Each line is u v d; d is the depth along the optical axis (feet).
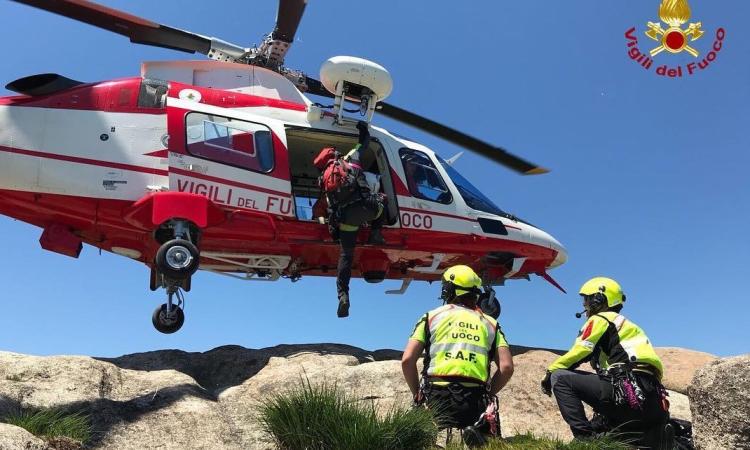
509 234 29.30
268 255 25.66
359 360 23.63
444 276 16.48
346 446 14.28
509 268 29.55
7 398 15.66
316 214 25.45
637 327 15.55
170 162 22.94
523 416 20.42
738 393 13.84
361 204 23.81
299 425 14.99
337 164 23.81
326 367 21.68
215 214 22.94
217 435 16.12
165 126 23.27
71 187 22.06
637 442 15.12
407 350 15.44
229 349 23.63
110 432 15.43
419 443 14.40
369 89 26.45
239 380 21.52
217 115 24.44
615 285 16.78
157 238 22.81
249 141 24.58
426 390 15.08
